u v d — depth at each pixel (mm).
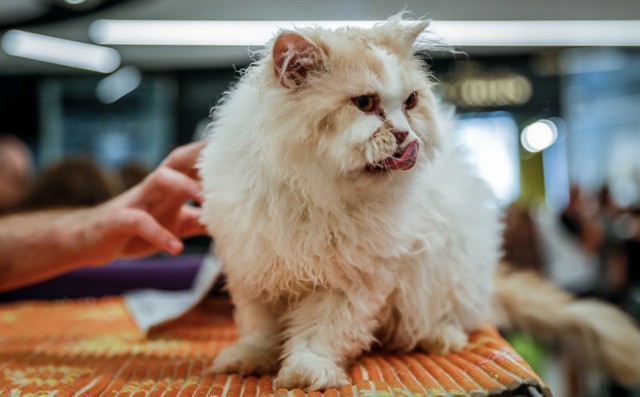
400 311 1061
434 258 1063
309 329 938
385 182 902
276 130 882
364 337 974
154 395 773
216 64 4516
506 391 731
